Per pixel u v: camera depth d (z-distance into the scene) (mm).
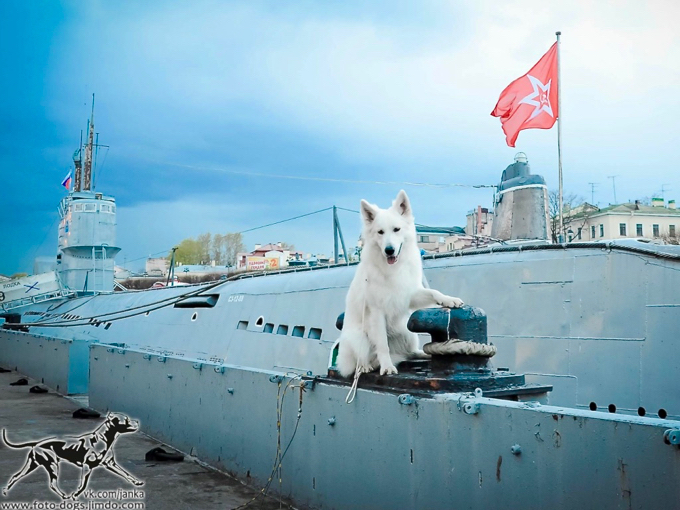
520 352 8695
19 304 30750
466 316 5344
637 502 3447
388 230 5523
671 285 7500
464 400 4527
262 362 13320
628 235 49625
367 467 5496
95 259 29141
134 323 21172
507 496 4195
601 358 7926
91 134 30688
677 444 3248
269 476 6938
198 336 16516
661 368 7406
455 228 15211
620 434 3535
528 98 13477
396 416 5184
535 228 11945
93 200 29344
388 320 5805
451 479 4637
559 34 12656
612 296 7996
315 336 12242
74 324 22266
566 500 3814
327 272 12914
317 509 6145
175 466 8164
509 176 12625
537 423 4004
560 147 12281
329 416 6023
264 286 14719
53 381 16766
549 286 8641
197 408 8672
